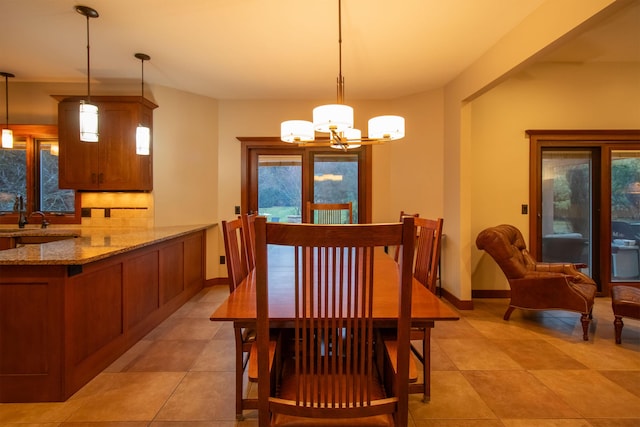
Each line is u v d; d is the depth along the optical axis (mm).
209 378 2084
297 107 4348
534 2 2217
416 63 3193
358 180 4445
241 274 2004
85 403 1821
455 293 3545
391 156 4340
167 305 3170
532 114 3854
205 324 2994
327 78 3596
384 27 2541
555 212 3926
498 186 3865
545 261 3920
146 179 3598
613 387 1979
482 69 3002
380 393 1189
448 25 2510
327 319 992
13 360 1831
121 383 2025
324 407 986
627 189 3893
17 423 1657
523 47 2439
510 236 3287
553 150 3908
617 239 3910
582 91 3850
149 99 3760
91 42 2797
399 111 4230
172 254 3291
